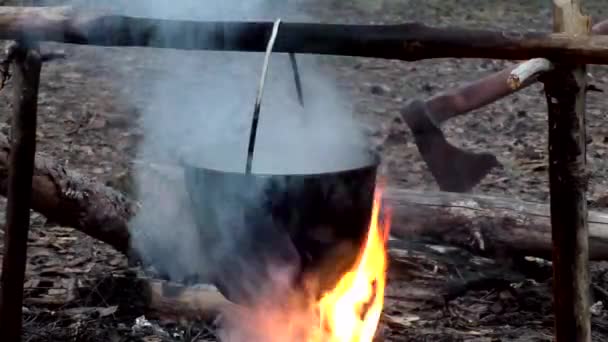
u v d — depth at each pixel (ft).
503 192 21.98
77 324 13.06
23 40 10.63
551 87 10.14
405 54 10.00
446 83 34.37
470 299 14.57
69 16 10.45
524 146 26.23
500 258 14.92
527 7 51.70
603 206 20.39
